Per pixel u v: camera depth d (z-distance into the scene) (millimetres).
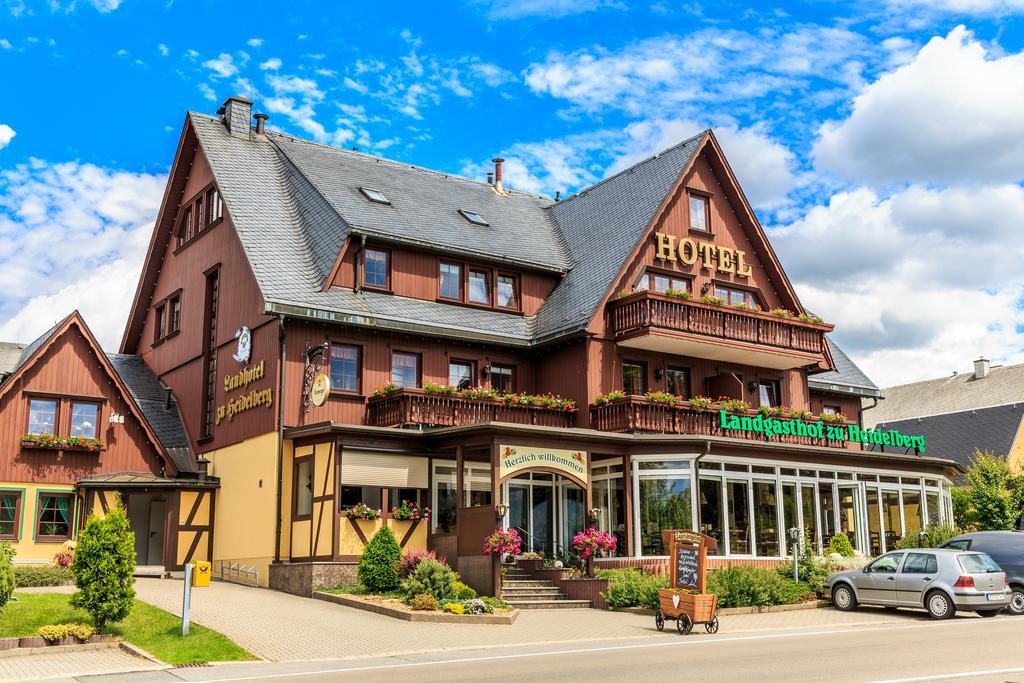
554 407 27203
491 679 12125
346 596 20828
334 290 26078
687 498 24609
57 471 26156
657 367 29547
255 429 25578
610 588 21703
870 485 29109
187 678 12938
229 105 31312
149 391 31234
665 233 30391
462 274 29016
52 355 26656
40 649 15258
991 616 21219
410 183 32531
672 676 12188
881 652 14297
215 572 26516
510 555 21547
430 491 24562
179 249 31859
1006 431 47750
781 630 18406
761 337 30016
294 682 12320
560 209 35688
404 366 27000
